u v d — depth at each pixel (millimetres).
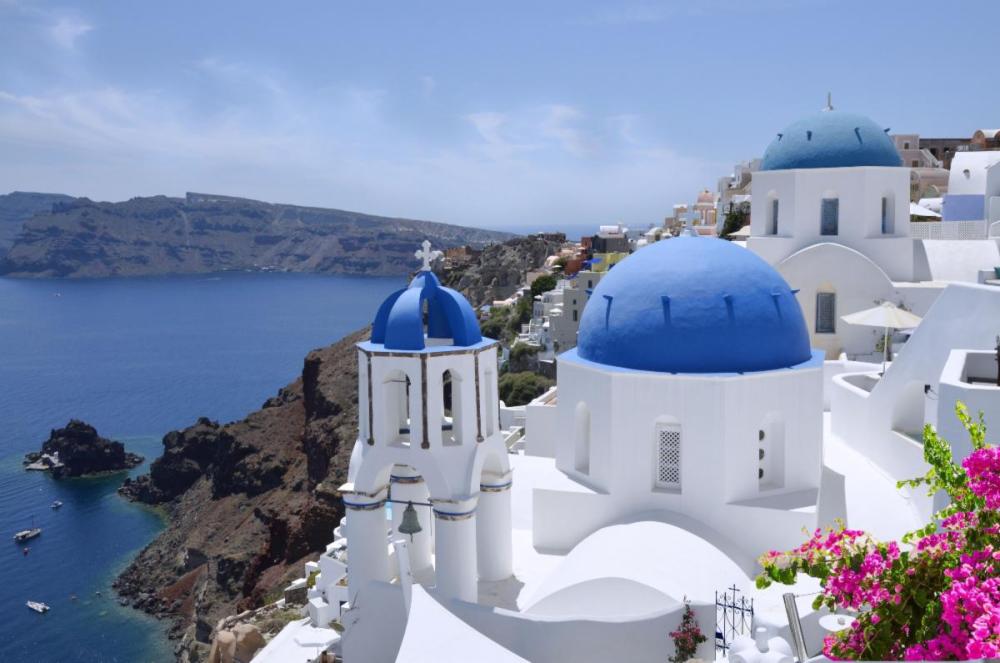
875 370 29906
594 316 22125
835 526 21375
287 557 67750
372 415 18922
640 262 21891
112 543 94812
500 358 105938
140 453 137375
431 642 15805
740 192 95188
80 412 174750
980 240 36062
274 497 87812
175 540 91500
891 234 34969
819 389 20484
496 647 15594
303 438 95875
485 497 19891
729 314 20484
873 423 24438
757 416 20000
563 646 17219
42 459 128750
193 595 76688
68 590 81375
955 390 16266
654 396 20203
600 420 21094
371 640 19250
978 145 82375
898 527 21047
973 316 20406
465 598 18438
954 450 16250
